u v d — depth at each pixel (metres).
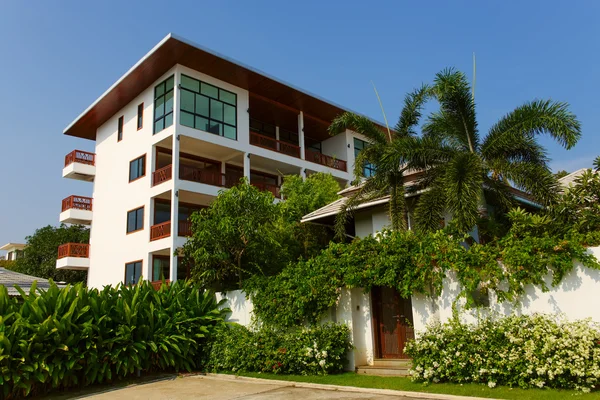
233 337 13.04
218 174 25.50
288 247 18.81
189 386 11.10
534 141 12.10
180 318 13.51
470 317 9.45
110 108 27.88
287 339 11.82
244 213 15.35
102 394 10.61
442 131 13.35
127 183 25.97
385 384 9.50
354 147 33.66
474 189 10.95
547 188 11.12
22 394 10.41
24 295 11.64
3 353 9.90
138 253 24.11
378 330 11.64
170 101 24.27
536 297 8.72
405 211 13.51
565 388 7.80
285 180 24.73
